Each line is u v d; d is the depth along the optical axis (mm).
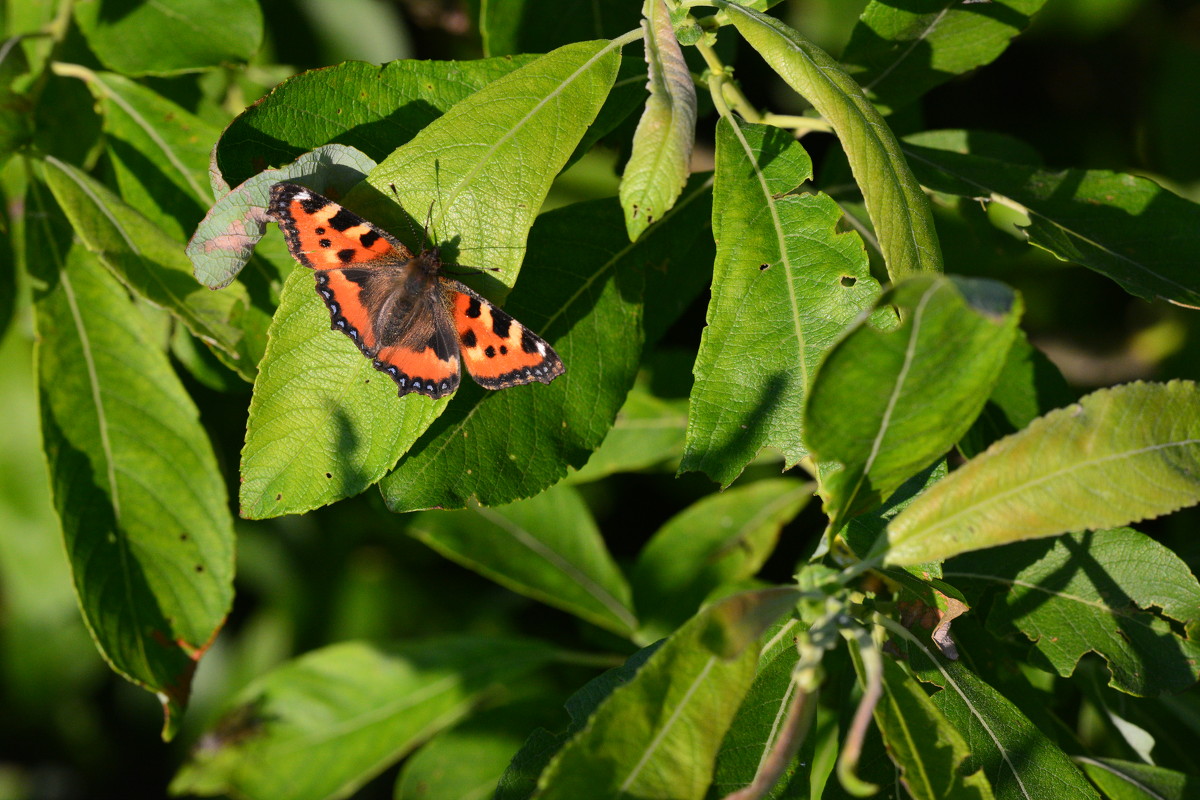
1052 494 713
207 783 820
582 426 755
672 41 731
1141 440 712
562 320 757
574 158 749
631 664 733
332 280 735
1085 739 787
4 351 834
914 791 711
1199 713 769
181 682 771
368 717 825
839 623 710
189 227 778
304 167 734
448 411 750
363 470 734
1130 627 747
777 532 823
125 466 773
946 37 769
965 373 707
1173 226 757
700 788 705
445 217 733
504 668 826
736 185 740
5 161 768
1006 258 805
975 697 737
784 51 731
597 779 703
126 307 777
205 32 783
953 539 715
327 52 839
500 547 820
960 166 771
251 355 765
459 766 816
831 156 798
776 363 736
